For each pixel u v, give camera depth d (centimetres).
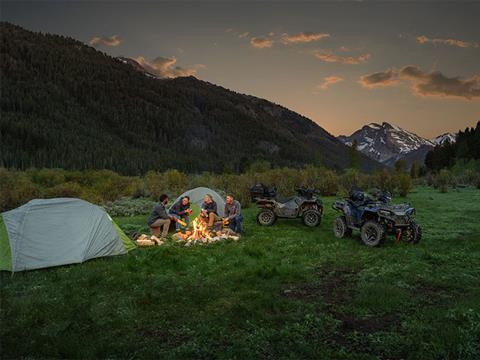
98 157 14088
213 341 527
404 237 1170
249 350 496
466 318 572
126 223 1568
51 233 928
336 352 491
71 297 701
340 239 1199
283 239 1191
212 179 3047
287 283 785
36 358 495
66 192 2194
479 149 7569
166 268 889
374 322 589
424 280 774
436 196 2498
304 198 1477
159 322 595
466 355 477
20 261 873
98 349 508
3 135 13175
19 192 2027
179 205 1370
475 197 2377
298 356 486
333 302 677
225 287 746
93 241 966
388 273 821
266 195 1527
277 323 586
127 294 716
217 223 1297
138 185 2884
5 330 567
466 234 1244
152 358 488
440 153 9575
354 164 5897
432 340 511
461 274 807
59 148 13838
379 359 479
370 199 1228
